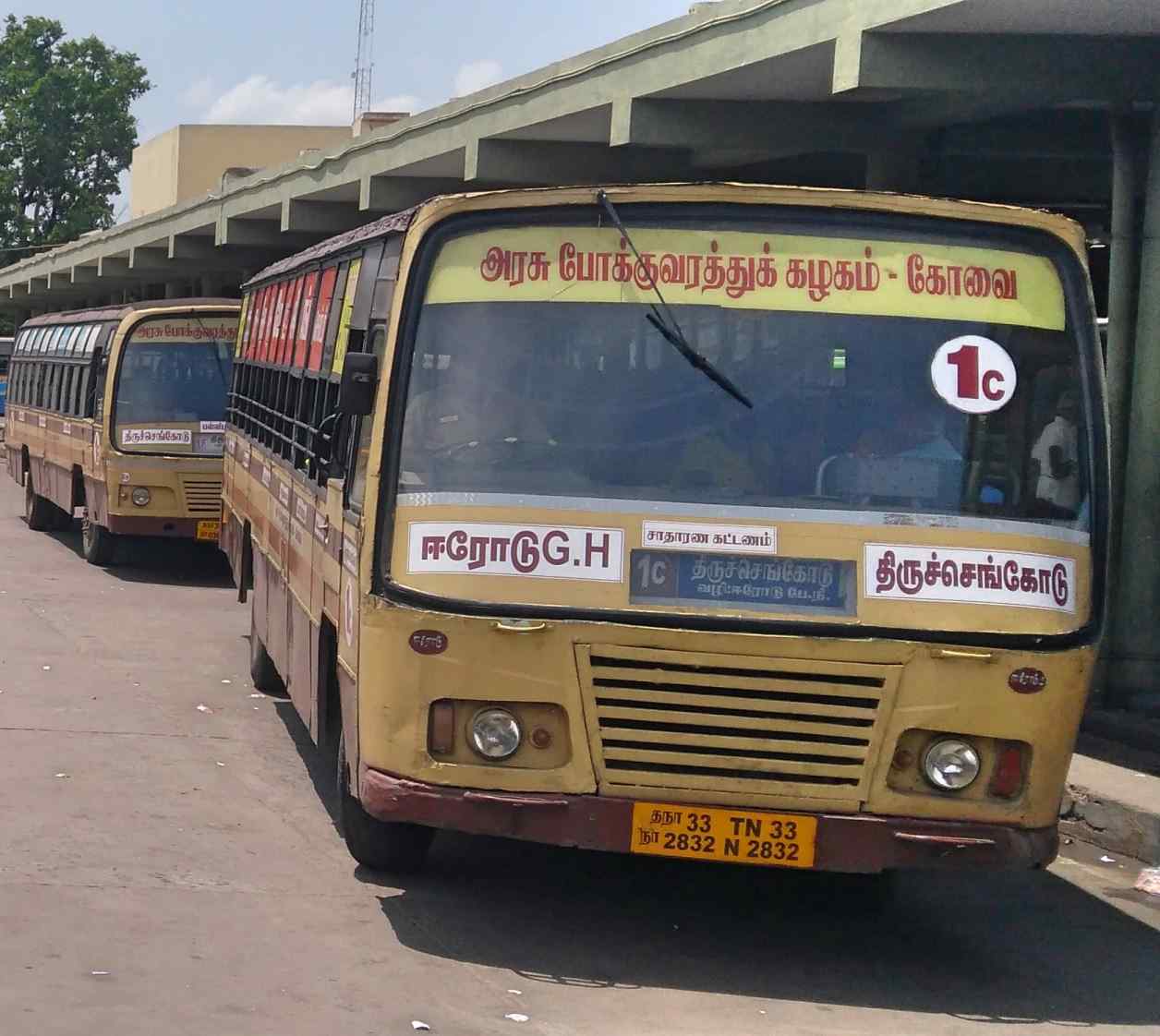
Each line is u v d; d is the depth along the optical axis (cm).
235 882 678
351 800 691
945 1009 590
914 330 607
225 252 2964
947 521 590
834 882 722
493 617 575
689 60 1197
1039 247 620
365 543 603
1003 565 588
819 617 576
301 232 2322
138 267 3250
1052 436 607
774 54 1098
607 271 609
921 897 762
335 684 751
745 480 591
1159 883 792
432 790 580
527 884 718
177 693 1126
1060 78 1031
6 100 7056
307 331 902
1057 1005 606
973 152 1416
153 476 1738
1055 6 925
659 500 586
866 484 593
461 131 1598
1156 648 1084
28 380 2500
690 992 585
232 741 979
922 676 574
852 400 601
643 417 599
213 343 1766
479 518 586
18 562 1888
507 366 605
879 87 1016
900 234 614
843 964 639
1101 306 1377
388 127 1811
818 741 573
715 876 756
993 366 607
